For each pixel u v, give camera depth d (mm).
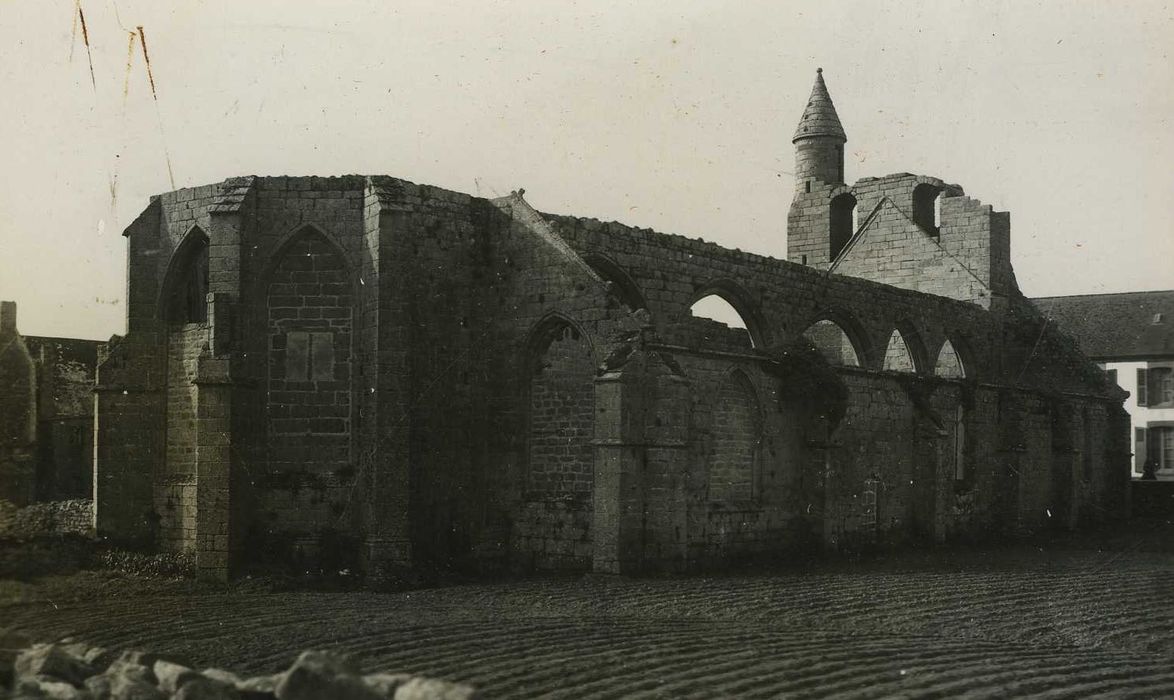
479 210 28812
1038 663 15828
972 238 47844
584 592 23203
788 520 32562
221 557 24641
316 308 26969
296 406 26703
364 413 26094
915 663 15516
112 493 27297
